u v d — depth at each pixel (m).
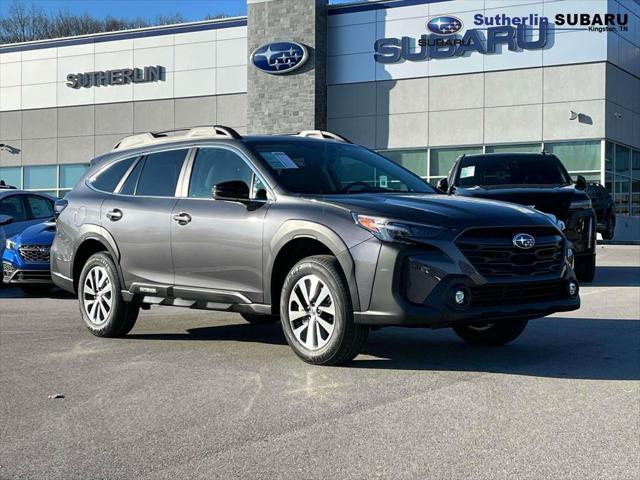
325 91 28.84
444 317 4.95
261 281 5.77
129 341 6.90
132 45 31.92
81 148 33.03
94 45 32.66
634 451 3.68
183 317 8.52
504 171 11.65
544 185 11.12
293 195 5.72
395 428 4.07
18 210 12.84
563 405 4.49
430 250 5.02
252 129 29.28
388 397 4.70
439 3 27.19
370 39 28.19
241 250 5.87
